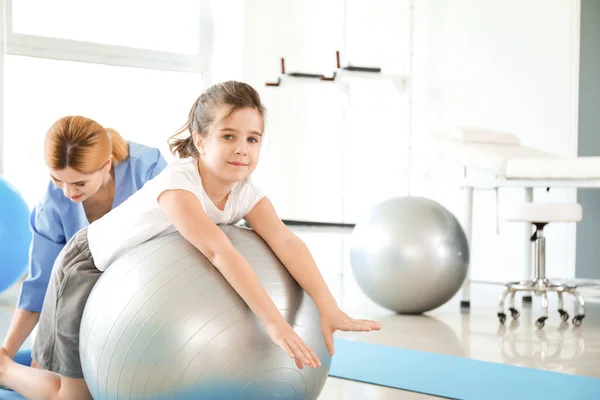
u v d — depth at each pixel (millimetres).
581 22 5254
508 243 5422
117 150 2322
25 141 5207
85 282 2031
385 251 3932
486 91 5469
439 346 3285
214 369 1635
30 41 5176
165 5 5914
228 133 1788
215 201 1903
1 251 3223
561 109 5199
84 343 1787
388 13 5832
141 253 1788
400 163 5812
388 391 2529
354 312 4191
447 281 3938
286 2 6230
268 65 6207
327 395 2480
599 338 3502
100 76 5578
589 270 5344
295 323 1726
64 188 2129
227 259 1688
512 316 3994
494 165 4211
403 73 5793
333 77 5562
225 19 6113
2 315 3836
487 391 2518
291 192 6293
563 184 4070
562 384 2621
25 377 2182
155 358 1648
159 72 5910
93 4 5500
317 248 6207
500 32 5406
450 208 5633
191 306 1652
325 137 6133
